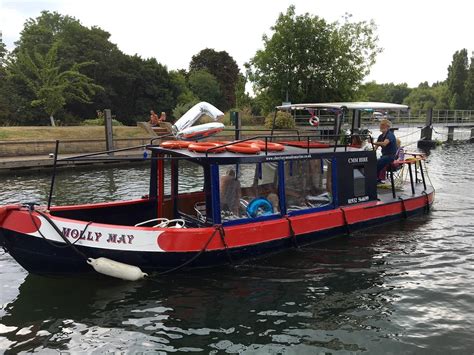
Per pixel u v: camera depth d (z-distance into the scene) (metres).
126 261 6.30
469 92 80.06
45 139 22.33
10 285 6.41
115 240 6.17
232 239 6.77
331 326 5.40
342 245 8.19
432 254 7.87
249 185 7.22
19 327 5.27
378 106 9.62
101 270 6.12
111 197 13.35
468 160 23.45
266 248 7.28
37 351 4.79
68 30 48.75
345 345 4.99
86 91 42.28
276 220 7.39
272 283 6.56
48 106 29.45
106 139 21.45
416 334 5.21
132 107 50.53
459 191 14.02
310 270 7.05
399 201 9.71
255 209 7.24
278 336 5.15
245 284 6.50
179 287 6.35
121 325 5.34
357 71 33.19
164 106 51.25
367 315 5.67
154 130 27.22
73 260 6.19
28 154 20.42
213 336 5.13
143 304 5.84
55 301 5.90
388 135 9.83
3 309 5.69
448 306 5.91
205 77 58.00
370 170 9.03
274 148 7.59
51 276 6.46
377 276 6.89
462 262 7.50
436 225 9.61
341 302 6.02
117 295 6.07
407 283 6.64
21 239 6.12
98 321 5.42
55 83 30.16
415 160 10.57
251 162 6.99
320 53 32.31
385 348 4.93
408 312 5.75
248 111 37.72
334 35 32.59
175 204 7.78
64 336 5.09
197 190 8.09
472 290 6.39
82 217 7.17
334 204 8.37
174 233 6.36
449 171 19.02
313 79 32.69
